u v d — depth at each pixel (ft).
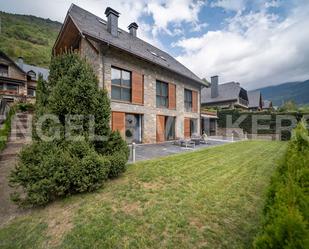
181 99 56.34
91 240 11.34
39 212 15.17
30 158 15.90
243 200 15.12
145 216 13.17
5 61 94.38
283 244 4.83
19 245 12.03
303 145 12.72
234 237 10.87
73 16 38.47
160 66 47.21
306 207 5.54
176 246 10.48
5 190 20.39
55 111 16.99
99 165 17.26
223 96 113.70
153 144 44.70
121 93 40.24
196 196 15.83
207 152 35.14
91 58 37.70
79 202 15.52
